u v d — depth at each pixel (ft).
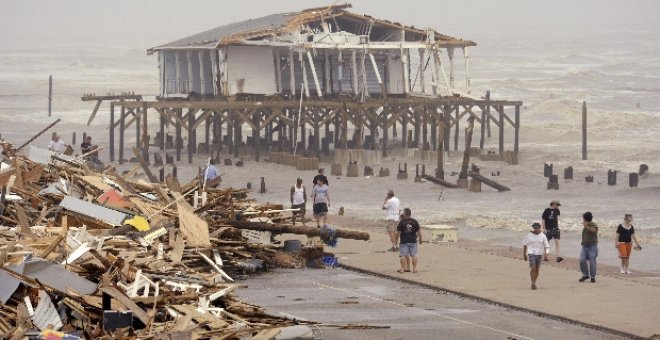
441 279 191.31
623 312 161.99
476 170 432.25
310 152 518.78
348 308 164.35
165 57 565.53
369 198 385.91
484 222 304.09
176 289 114.62
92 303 105.60
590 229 190.19
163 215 177.99
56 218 156.04
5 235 131.23
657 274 203.62
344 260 213.46
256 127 494.18
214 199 197.98
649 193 394.32
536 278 182.70
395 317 157.89
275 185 424.87
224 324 105.50
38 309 102.94
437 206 361.10
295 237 235.20
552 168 458.50
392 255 222.28
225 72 503.20
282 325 108.68
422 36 545.44
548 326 152.97
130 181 197.77
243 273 192.44
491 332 147.84
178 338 99.86
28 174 182.50
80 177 185.78
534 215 331.57
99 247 124.06
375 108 516.32
